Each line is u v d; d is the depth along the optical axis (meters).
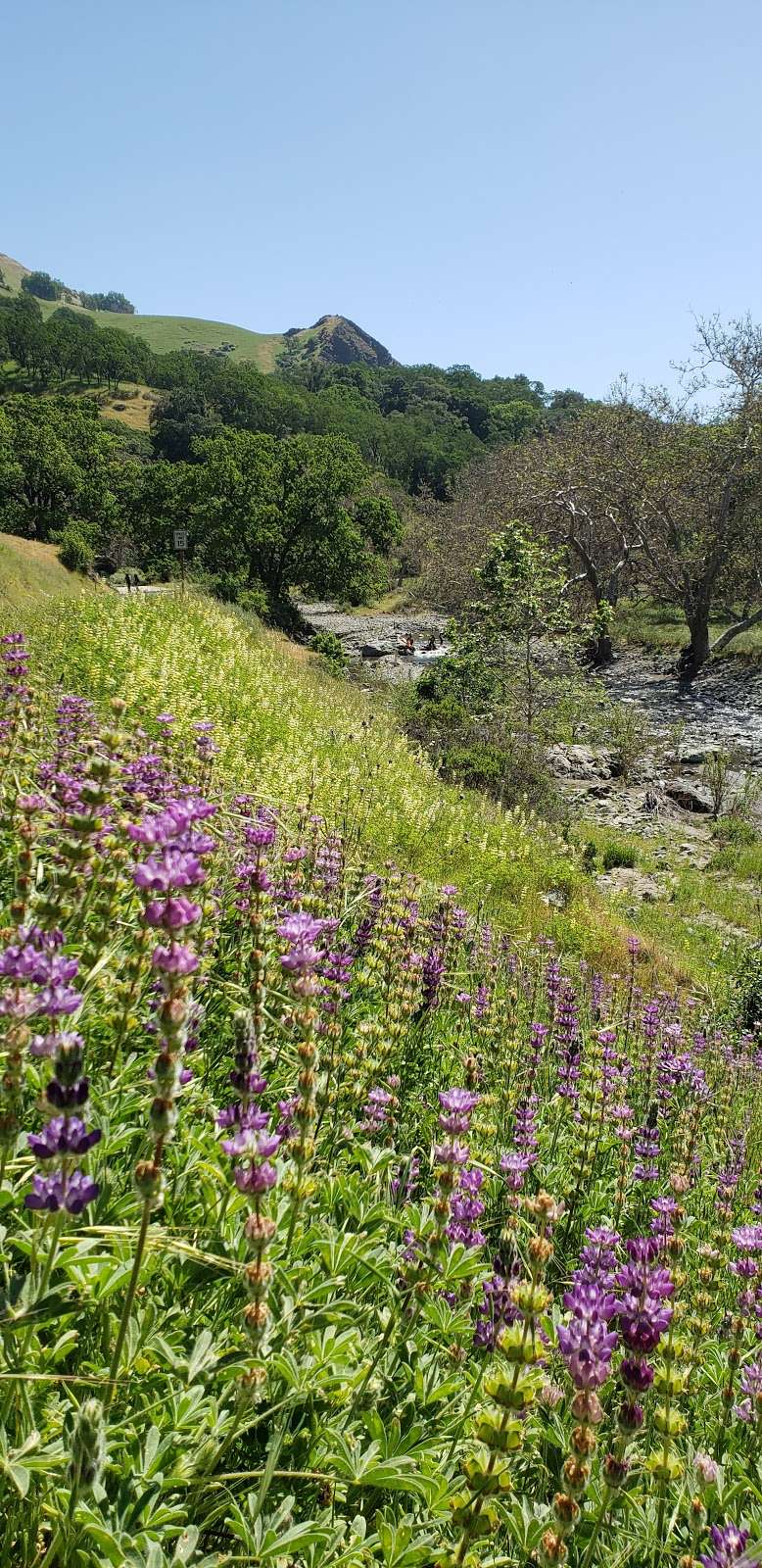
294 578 56.41
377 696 27.97
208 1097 2.88
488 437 162.50
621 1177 4.22
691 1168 4.75
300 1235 2.32
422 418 157.75
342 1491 1.98
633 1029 7.89
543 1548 1.62
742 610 47.09
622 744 27.02
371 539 62.84
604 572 46.09
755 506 40.41
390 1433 1.99
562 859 14.76
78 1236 1.88
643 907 16.12
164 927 1.72
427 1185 3.40
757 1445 2.65
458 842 13.14
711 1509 2.29
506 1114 4.52
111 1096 2.52
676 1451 2.37
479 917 8.91
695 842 21.17
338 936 5.13
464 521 58.53
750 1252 3.41
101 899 2.89
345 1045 4.06
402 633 49.47
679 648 43.53
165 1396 1.89
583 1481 1.64
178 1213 2.28
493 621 26.98
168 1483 1.67
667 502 42.28
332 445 59.25
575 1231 3.85
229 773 10.01
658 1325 1.94
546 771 22.38
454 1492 1.92
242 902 4.31
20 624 16.62
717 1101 6.50
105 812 3.23
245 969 3.80
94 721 6.99
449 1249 2.33
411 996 4.64
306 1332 2.04
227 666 18.45
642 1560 2.14
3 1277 1.96
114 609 21.72
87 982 2.61
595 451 44.66
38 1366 1.77
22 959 1.79
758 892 17.98
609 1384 2.53
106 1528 1.52
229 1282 2.17
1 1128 1.71
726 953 14.00
